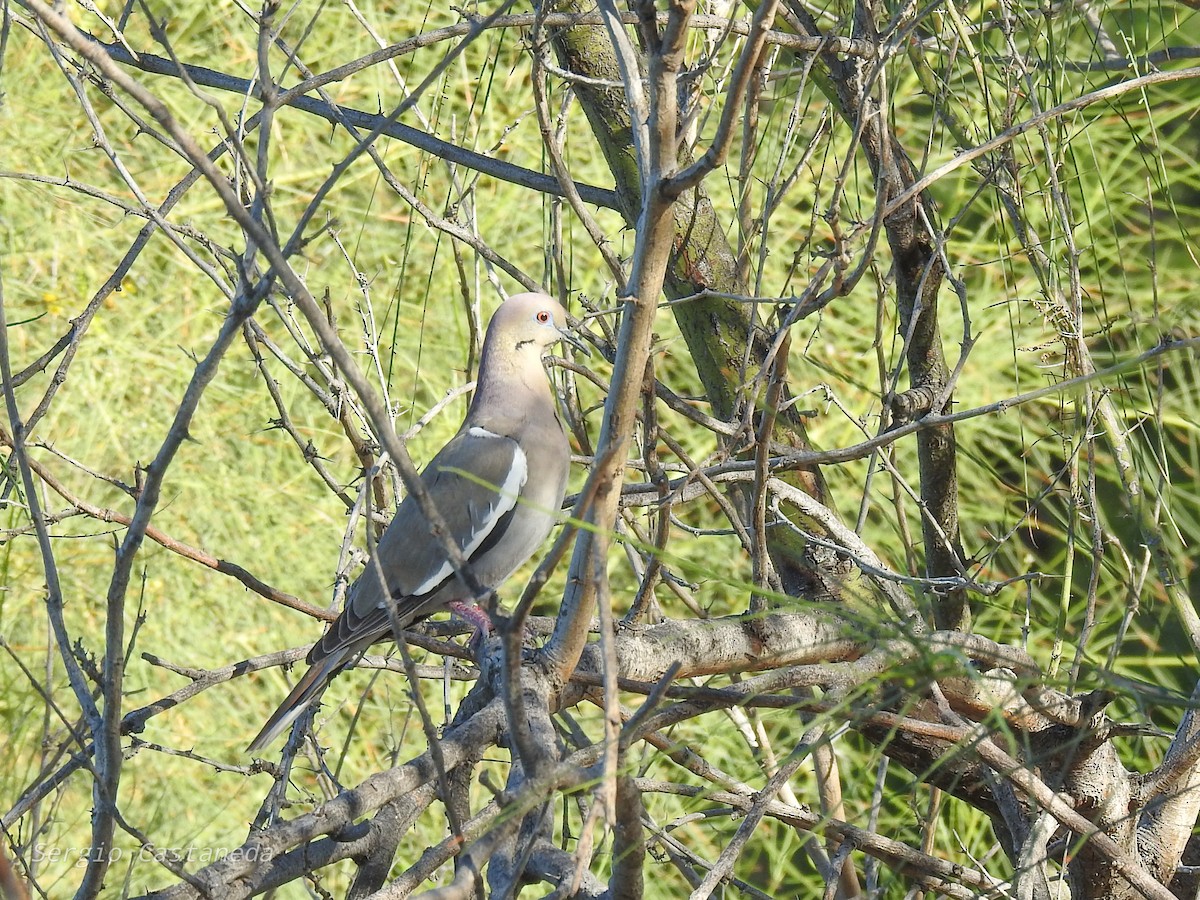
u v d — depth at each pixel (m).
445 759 5.23
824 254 6.46
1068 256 7.41
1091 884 7.29
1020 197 7.59
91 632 14.62
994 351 15.65
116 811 4.34
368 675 14.72
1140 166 14.04
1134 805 7.06
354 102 16.62
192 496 15.40
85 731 6.03
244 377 16.08
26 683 13.27
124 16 7.64
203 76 8.26
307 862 4.81
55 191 16.11
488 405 8.62
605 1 4.53
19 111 16.31
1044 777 7.15
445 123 11.95
